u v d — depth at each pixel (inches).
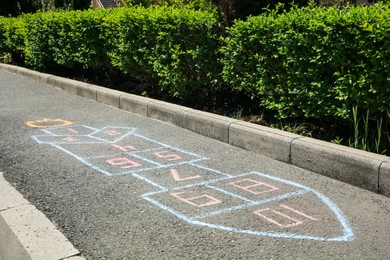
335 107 211.0
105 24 358.0
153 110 297.7
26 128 279.6
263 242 136.8
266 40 234.7
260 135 220.4
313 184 183.3
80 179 191.9
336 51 202.5
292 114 232.2
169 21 293.9
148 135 260.1
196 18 279.0
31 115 315.6
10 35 580.7
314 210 159.0
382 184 171.3
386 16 186.1
